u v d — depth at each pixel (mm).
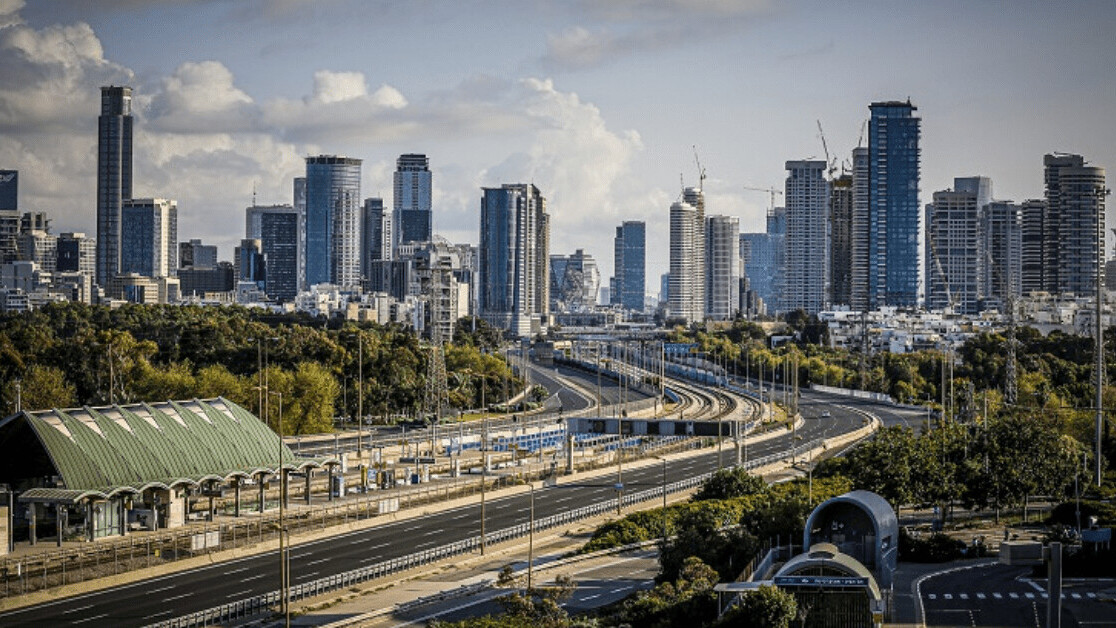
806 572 171250
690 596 184000
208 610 199750
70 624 195625
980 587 197625
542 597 192125
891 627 171750
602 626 182375
